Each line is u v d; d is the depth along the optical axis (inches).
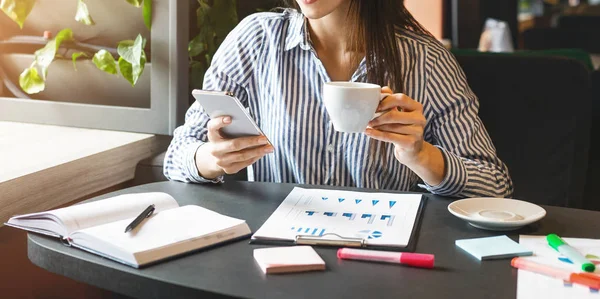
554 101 73.0
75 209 44.6
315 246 41.6
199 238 40.9
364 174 60.8
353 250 40.0
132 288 37.3
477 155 59.9
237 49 65.0
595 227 45.7
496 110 74.5
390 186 62.2
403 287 35.7
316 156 61.6
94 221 43.8
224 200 51.4
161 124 79.1
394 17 61.2
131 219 44.0
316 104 61.2
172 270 37.6
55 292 68.7
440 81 61.5
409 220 45.9
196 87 86.1
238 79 65.1
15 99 84.2
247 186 55.5
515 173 74.1
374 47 58.3
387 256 39.1
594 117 87.6
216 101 48.9
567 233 44.4
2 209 57.4
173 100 78.3
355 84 45.9
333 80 61.3
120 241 39.6
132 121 80.2
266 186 55.5
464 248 41.1
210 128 51.3
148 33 80.1
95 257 39.7
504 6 188.2
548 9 273.9
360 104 43.6
